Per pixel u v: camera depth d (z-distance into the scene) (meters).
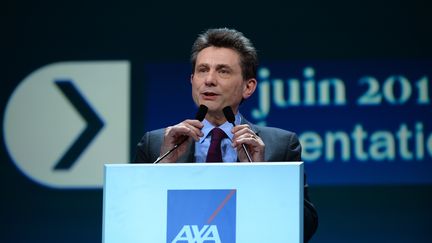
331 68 7.49
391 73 7.46
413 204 7.36
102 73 7.69
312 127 7.45
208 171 3.01
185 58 7.64
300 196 2.95
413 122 7.41
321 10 7.55
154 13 7.70
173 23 7.68
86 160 7.65
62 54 7.74
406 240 7.36
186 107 7.61
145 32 7.69
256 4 7.61
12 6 7.80
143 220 3.01
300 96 7.48
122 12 7.71
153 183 3.03
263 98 7.48
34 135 7.71
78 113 7.68
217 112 3.95
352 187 7.41
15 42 7.78
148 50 7.68
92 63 7.71
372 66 7.48
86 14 7.74
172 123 7.59
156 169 3.04
